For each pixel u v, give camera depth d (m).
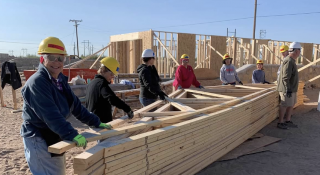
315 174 3.44
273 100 6.00
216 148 3.58
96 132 2.28
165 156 2.64
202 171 3.48
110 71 2.91
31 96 1.81
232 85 6.33
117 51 14.44
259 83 7.38
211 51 13.10
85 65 23.30
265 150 4.22
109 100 2.78
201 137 3.21
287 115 5.60
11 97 9.98
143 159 2.36
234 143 4.09
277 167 3.65
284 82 5.27
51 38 1.95
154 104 3.85
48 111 1.81
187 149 2.98
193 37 12.34
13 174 3.39
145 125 2.70
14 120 6.29
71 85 7.34
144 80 4.04
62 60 1.98
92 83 2.92
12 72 7.37
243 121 4.36
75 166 1.80
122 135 2.43
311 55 17.22
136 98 7.78
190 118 3.42
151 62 4.15
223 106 3.97
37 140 1.96
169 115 3.30
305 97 8.82
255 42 13.88
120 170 2.14
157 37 11.29
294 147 4.43
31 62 30.91
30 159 2.01
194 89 5.36
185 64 5.41
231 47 14.80
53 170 2.04
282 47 6.62
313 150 4.29
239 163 3.76
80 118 2.38
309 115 6.51
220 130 3.64
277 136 5.03
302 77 13.26
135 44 14.19
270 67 12.27
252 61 16.19
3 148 4.27
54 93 1.97
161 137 2.55
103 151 2.00
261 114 5.25
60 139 2.04
